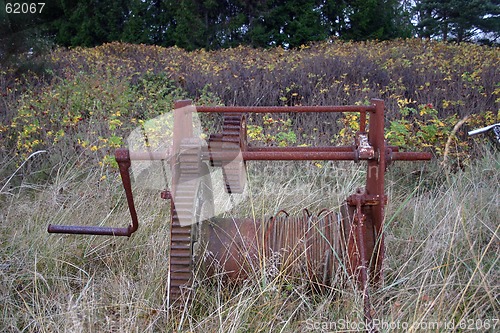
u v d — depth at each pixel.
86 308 3.44
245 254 3.69
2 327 3.54
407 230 4.62
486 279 3.46
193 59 12.80
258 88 10.07
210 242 3.77
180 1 20.14
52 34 20.42
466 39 27.47
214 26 20.59
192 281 3.49
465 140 7.18
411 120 8.18
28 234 4.62
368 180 3.81
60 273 4.19
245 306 3.34
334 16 21.27
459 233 4.12
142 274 4.04
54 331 3.36
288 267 3.58
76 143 6.80
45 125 7.27
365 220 3.70
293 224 3.85
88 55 13.40
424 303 3.28
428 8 27.41
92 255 4.49
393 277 3.88
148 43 19.77
